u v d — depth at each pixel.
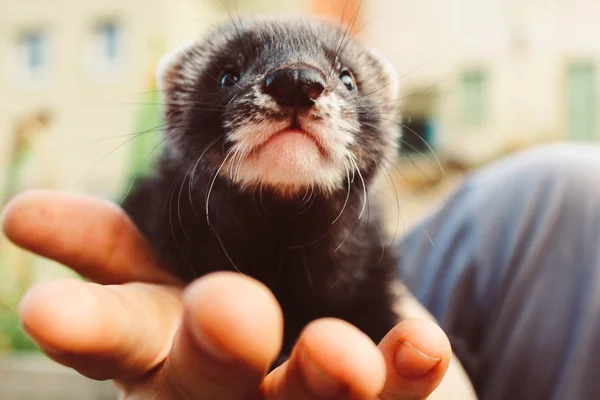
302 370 0.12
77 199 0.19
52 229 0.18
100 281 0.19
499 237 0.33
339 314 0.24
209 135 0.22
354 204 0.23
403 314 0.25
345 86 0.24
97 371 0.13
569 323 0.29
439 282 0.34
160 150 0.27
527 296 0.30
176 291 0.18
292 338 0.23
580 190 0.31
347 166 0.22
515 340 0.29
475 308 0.32
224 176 0.21
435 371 0.14
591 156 0.34
